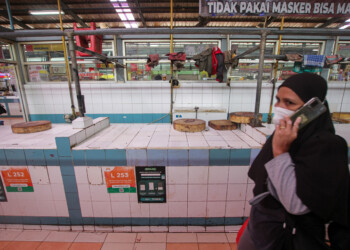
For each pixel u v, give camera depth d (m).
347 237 0.56
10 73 3.65
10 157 1.41
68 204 1.54
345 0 1.37
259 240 0.71
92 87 3.60
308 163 0.51
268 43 3.56
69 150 1.38
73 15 3.20
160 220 1.56
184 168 1.41
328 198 0.48
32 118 3.76
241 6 1.41
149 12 3.27
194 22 3.72
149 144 1.43
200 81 3.56
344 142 0.51
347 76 3.53
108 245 1.47
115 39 3.42
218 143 1.44
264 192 0.68
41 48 3.54
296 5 1.40
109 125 2.11
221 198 1.49
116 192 1.48
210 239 1.52
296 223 0.62
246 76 3.68
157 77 3.65
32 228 1.62
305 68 2.32
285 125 0.56
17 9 3.03
